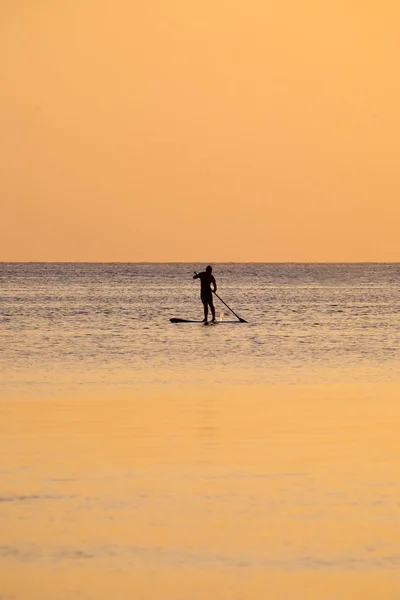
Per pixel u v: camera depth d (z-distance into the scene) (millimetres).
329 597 28234
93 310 179625
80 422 55594
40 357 92312
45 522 34844
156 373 79750
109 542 32688
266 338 115375
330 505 37125
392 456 46188
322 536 33312
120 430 52969
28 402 63500
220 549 32031
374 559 31125
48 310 178125
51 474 42156
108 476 41750
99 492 39031
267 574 29875
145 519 35281
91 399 64875
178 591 28594
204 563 30797
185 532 33719
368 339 114688
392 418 57281
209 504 37219
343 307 197875
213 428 53719
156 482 40781
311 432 52594
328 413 59125
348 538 33125
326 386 72000
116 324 139500
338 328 133375
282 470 43094
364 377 77500
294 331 127188
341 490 39438
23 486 40000
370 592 28562
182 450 47531
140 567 30406
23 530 33969
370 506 36969
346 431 52875
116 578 29531
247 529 34094
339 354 96375
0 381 74438
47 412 59281
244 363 87625
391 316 163500
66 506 36906
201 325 138125
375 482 40844
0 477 41594
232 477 41688
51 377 76938
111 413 58844
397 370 82500
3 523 34719
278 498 38156
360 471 42938
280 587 28891
